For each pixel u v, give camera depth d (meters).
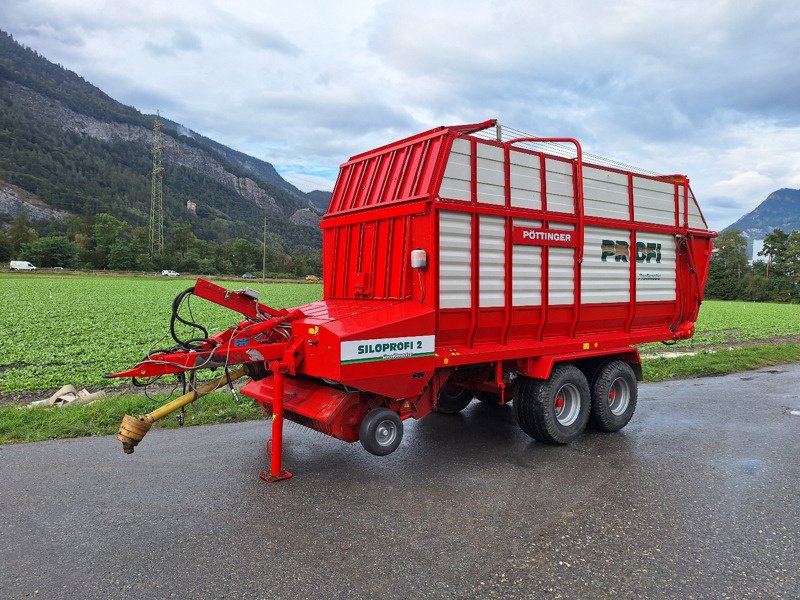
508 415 8.69
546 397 6.82
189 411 8.18
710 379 12.51
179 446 6.74
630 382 7.89
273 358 5.79
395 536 4.43
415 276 6.00
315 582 3.73
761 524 4.73
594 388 7.61
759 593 3.65
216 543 4.28
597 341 7.54
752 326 28.94
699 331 25.70
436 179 5.75
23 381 10.80
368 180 6.91
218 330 20.45
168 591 3.60
